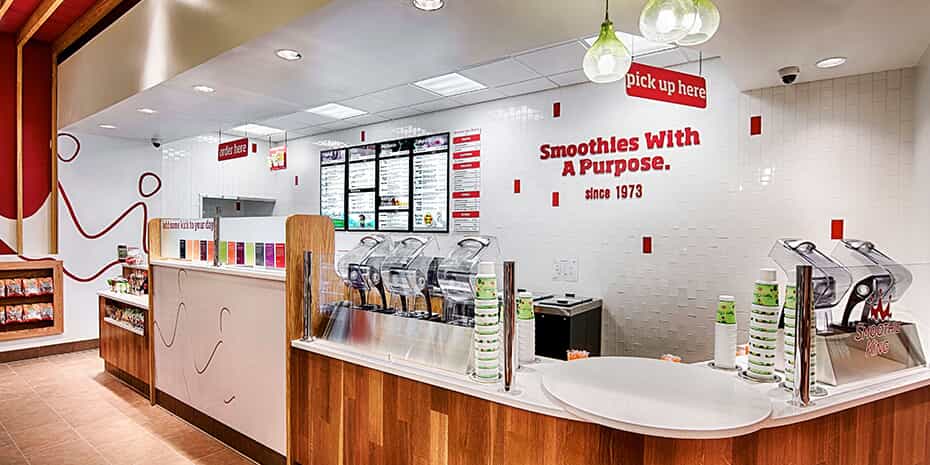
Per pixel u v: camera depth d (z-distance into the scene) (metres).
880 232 3.38
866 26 2.60
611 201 4.65
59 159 6.20
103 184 6.53
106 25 5.36
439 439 2.25
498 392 2.03
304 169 7.61
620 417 1.66
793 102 3.72
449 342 2.36
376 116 6.27
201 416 3.95
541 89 5.06
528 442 1.94
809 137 3.66
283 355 3.16
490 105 5.51
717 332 2.32
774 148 3.81
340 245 3.58
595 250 4.75
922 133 3.09
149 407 4.46
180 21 3.78
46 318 6.14
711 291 4.11
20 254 6.08
